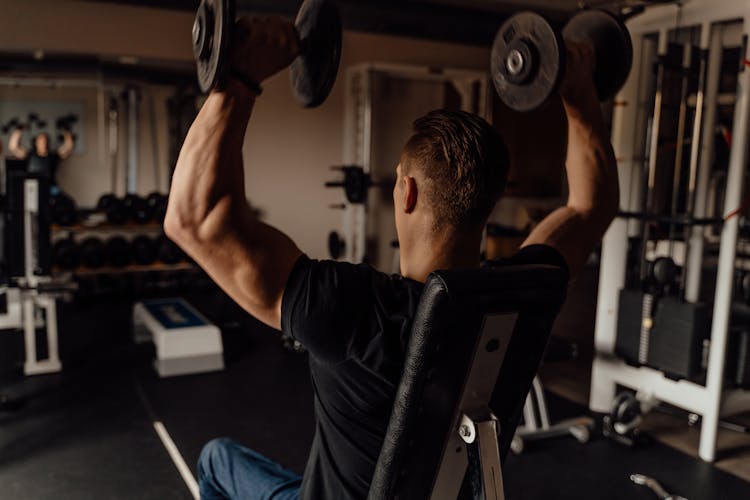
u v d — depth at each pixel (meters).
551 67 0.84
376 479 0.76
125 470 2.46
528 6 4.68
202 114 0.68
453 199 0.75
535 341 0.79
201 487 1.23
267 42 0.68
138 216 5.34
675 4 2.74
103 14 5.38
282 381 3.54
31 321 3.54
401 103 6.23
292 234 6.22
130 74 5.63
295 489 1.05
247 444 2.72
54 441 2.71
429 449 0.76
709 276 5.02
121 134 5.73
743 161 2.48
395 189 0.81
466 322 0.70
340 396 0.76
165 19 5.59
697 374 2.70
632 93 3.04
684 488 2.43
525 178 7.09
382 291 0.73
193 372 3.64
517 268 0.74
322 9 0.75
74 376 3.54
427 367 0.70
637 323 2.88
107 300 5.41
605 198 0.94
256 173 6.03
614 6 3.22
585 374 3.71
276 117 6.04
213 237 0.68
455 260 0.78
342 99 6.26
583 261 0.93
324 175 6.30
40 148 5.27
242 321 4.84
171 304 4.32
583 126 0.94
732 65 4.11
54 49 5.27
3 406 3.01
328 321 0.70
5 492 2.28
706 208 3.13
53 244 5.16
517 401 0.83
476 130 0.75
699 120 2.67
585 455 2.69
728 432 2.96
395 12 4.28
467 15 4.57
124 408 3.10
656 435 2.91
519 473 2.52
